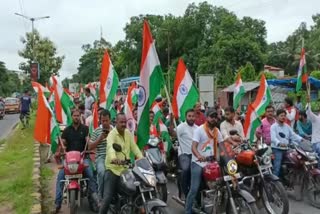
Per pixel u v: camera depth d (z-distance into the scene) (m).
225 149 6.78
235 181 6.45
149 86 7.04
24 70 47.62
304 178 8.36
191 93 9.27
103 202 6.25
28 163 12.81
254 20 57.59
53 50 46.97
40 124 8.65
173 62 60.06
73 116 7.94
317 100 25.97
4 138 21.72
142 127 7.02
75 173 7.38
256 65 48.84
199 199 7.19
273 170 8.59
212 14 61.72
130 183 5.82
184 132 7.76
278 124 8.68
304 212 7.77
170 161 10.14
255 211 6.19
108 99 9.92
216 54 49.38
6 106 48.00
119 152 6.12
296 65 58.47
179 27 62.03
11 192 9.16
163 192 7.91
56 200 7.82
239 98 13.28
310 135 10.04
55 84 11.50
